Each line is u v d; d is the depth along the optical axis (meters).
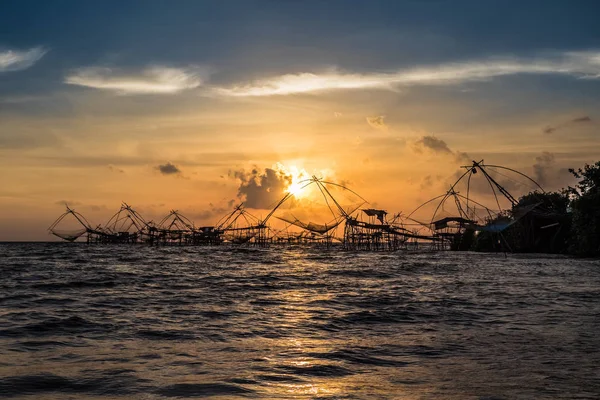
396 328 16.77
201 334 15.59
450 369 11.39
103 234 146.50
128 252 96.69
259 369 11.38
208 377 10.69
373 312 20.22
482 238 98.38
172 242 174.25
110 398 9.34
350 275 40.84
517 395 9.46
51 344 13.95
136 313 19.69
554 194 90.19
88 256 76.56
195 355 12.77
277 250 113.50
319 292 28.05
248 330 16.33
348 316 19.20
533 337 14.93
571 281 34.19
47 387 9.95
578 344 13.89
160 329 16.33
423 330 16.36
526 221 85.69
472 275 40.19
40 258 69.06
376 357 12.56
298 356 12.69
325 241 132.25
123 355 12.73
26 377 10.58
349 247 109.19
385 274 41.75
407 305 22.30
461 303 22.89
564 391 9.69
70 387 9.97
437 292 27.72
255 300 24.27
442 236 109.94
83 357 12.47
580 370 11.21
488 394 9.54
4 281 32.84
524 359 12.26
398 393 9.65
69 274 39.56
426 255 82.19
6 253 90.12
